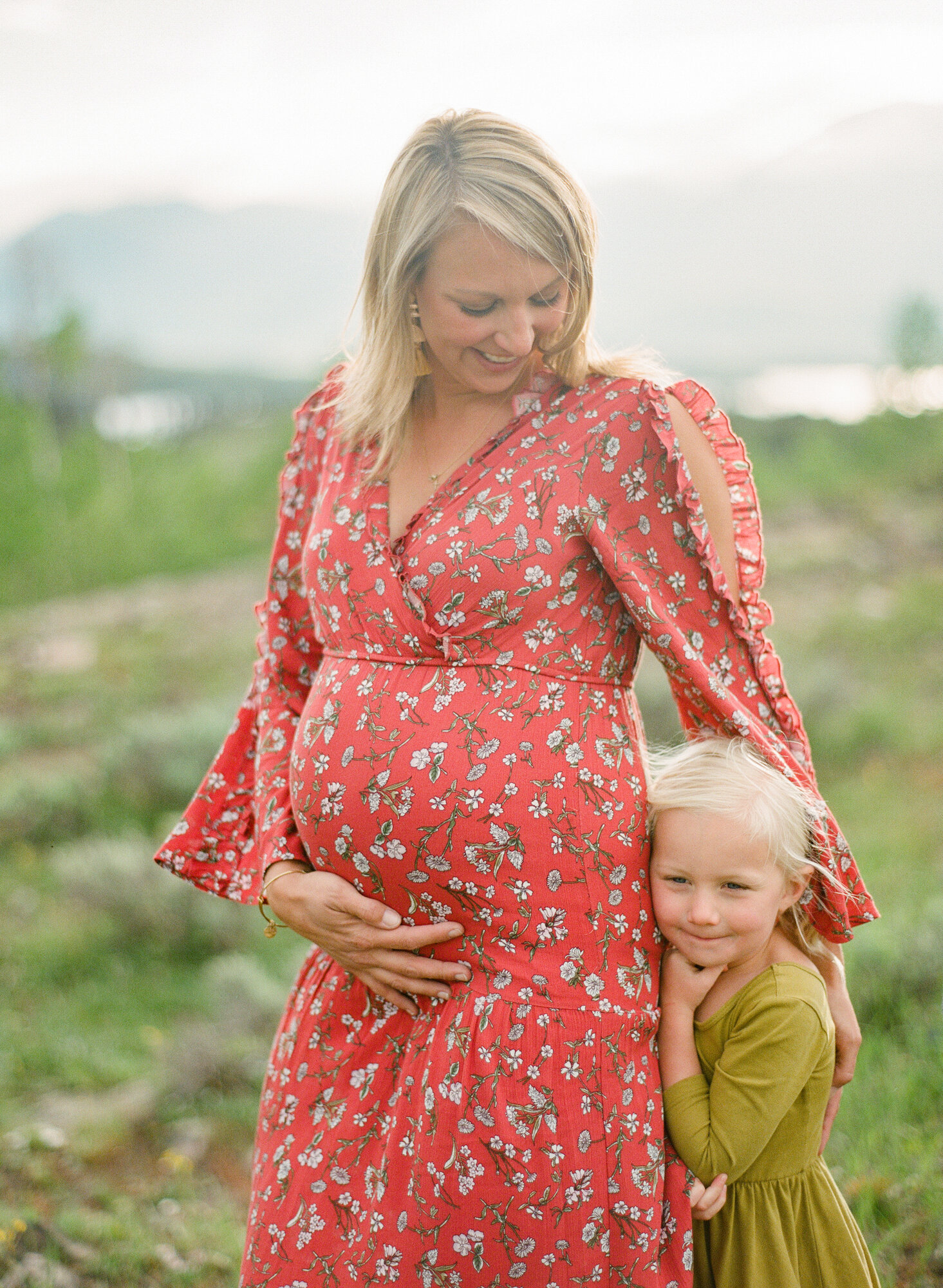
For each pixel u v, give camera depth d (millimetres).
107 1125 4012
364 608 1865
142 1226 3303
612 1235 1720
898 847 5781
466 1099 1716
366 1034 1923
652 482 1794
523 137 1747
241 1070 4344
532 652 1775
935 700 8734
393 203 1798
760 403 29859
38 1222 3090
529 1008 1724
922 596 11406
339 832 1835
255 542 19547
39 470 19766
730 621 1831
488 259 1701
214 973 5195
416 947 1798
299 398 33781
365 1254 1786
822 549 13727
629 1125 1727
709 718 1881
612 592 1835
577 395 1841
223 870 2244
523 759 1734
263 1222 1896
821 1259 1802
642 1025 1776
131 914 5785
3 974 5488
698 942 1780
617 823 1771
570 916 1734
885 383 19734
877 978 3871
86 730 9898
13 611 15758
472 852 1736
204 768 7777
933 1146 2816
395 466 1938
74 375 26812
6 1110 4160
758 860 1748
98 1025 4926
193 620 13680
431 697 1788
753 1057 1746
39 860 7000
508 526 1760
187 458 24312
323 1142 1885
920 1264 2461
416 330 1859
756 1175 1800
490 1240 1705
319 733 1884
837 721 8117
